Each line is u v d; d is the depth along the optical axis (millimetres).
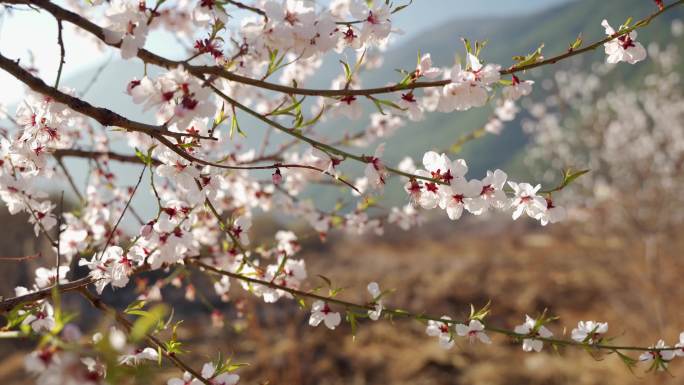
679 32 11969
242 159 3023
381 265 11461
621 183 9047
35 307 1407
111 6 1168
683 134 9219
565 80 11125
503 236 15688
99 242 2236
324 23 1301
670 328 6875
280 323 6914
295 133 1240
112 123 1211
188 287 2553
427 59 1470
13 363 4910
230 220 1775
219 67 1221
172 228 1551
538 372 6402
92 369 1060
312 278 8422
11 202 1718
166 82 1155
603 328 1659
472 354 7020
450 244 15414
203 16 1231
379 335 7387
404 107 1523
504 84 1503
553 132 11203
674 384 5730
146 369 776
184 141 1407
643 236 8117
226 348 6133
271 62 1263
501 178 1454
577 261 10984
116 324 1341
